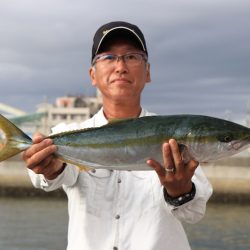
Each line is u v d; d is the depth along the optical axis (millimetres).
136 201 1227
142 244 1197
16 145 1120
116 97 1290
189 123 1084
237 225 7301
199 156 1083
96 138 1145
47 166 1152
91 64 1373
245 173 11102
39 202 10531
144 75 1320
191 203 1157
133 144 1109
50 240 5750
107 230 1219
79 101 24859
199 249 5430
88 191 1247
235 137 1087
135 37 1280
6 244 5449
